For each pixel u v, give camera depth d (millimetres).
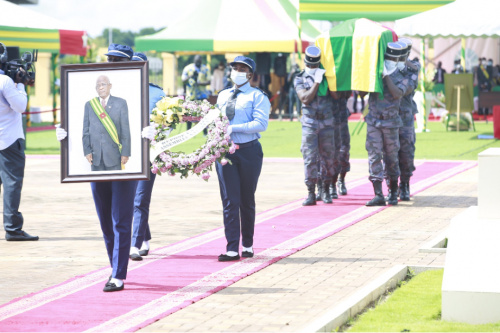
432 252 10273
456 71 37906
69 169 8438
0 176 11688
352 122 38812
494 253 7578
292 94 40219
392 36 14547
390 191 14688
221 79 43969
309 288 8500
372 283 8305
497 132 28047
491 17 22766
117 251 8500
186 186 18172
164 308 7727
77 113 8430
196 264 9805
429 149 25062
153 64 55094
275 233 11867
